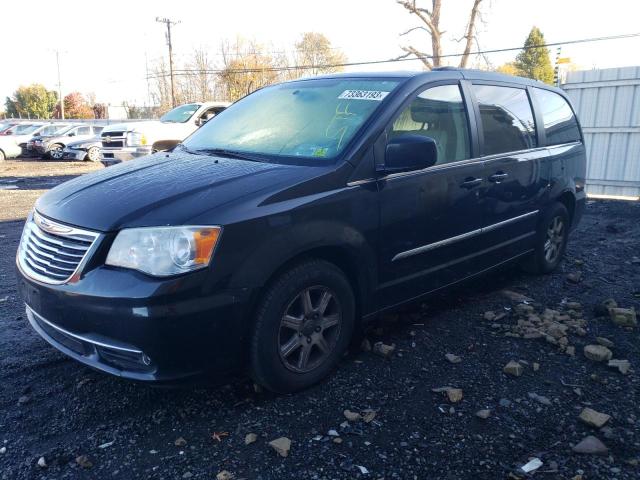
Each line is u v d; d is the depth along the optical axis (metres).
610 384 3.36
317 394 3.23
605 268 5.87
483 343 3.91
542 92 5.40
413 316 4.38
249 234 2.84
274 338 3.02
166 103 45.12
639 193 10.65
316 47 43.22
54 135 25.94
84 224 2.88
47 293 2.91
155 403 3.14
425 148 3.30
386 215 3.48
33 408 3.09
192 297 2.70
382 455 2.68
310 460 2.64
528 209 4.91
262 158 3.59
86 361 2.91
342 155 3.37
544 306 4.68
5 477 2.53
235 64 40.94
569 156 5.55
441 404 3.12
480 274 4.50
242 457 2.67
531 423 2.96
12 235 7.79
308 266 3.12
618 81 10.52
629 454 2.70
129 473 2.56
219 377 2.94
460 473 2.56
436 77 4.05
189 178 3.21
